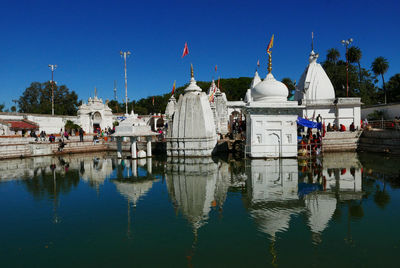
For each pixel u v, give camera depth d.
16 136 24.70
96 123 42.97
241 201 8.24
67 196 9.52
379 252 4.99
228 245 5.39
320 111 27.77
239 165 14.61
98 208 8.05
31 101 57.25
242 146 20.22
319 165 14.08
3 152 20.66
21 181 12.39
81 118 41.19
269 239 5.61
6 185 11.56
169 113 32.03
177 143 19.11
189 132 18.73
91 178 12.76
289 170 12.87
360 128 23.11
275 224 6.39
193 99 18.80
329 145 20.80
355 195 8.61
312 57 31.61
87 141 25.67
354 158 16.61
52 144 23.41
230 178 11.59
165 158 19.12
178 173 13.30
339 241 5.46
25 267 4.81
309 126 18.30
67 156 22.52
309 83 30.42
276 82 16.39
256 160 15.81
